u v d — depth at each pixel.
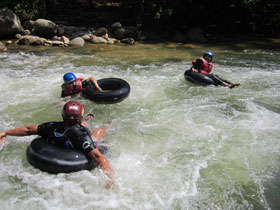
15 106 5.55
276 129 4.84
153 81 7.21
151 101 5.98
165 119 5.12
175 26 15.84
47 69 8.03
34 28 12.01
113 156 3.91
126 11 15.96
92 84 5.78
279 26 15.85
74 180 3.33
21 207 3.02
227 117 5.25
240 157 4.03
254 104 5.91
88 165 3.35
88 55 9.90
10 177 3.44
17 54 9.58
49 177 3.36
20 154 3.90
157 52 10.93
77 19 14.33
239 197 3.25
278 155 4.10
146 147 4.22
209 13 16.23
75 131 3.36
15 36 11.75
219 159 3.97
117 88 5.97
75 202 3.10
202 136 4.55
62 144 3.40
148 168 3.73
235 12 16.28
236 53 11.23
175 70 8.30
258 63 9.56
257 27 16.30
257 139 4.50
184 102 5.93
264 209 3.08
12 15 11.64
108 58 9.57
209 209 3.07
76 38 11.75
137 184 3.41
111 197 3.19
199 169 3.74
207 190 3.35
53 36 12.20
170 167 3.76
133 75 7.69
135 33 13.46
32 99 5.92
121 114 5.33
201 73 6.98
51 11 14.50
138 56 10.07
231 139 4.48
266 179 3.59
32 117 5.11
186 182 3.48
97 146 3.68
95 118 5.11
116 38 13.19
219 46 12.73
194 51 11.41
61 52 10.20
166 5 14.61
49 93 6.28
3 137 3.51
